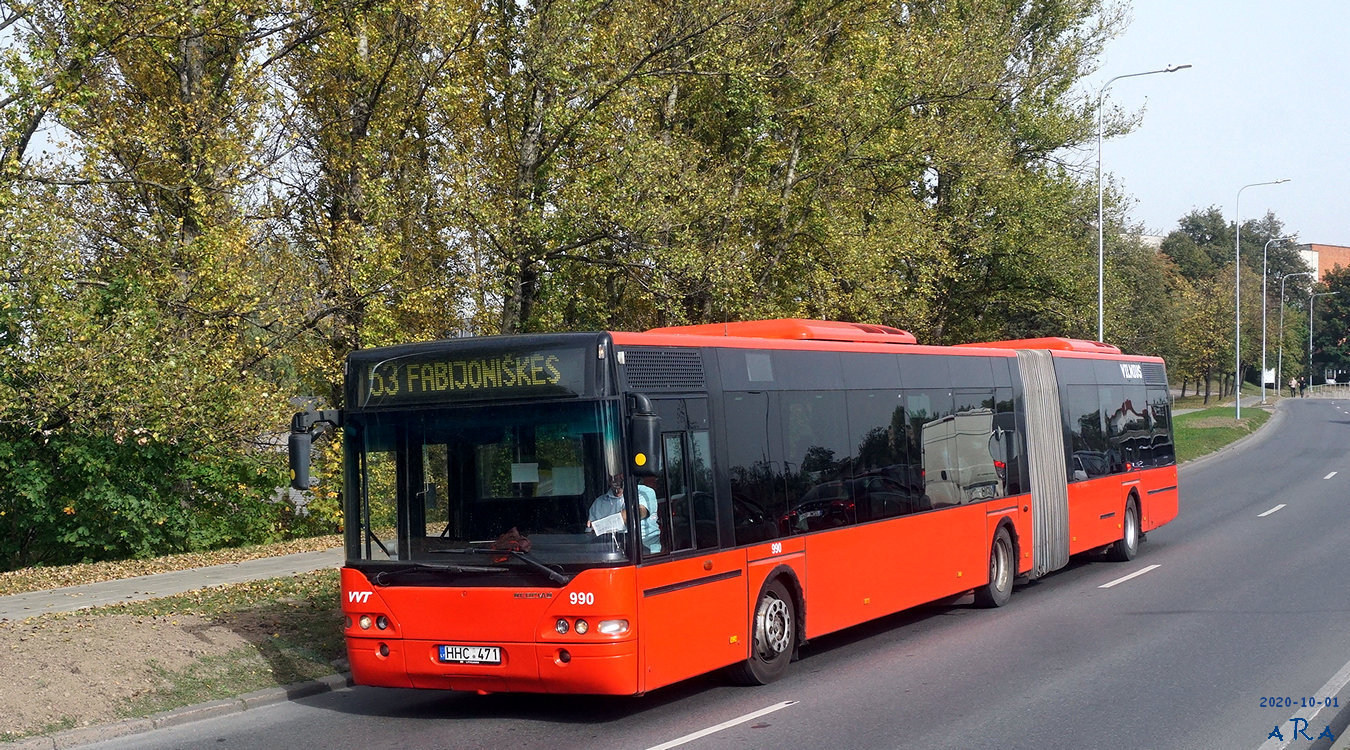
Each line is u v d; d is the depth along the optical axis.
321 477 23.88
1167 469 22.81
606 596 8.82
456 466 9.40
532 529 9.11
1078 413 18.94
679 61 24.22
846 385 12.60
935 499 14.20
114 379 19.41
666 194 23.28
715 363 10.45
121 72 23.23
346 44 22.62
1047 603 15.73
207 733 9.61
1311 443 53.97
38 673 10.19
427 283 22.20
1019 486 16.58
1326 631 12.58
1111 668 10.99
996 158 34.00
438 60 22.95
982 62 32.03
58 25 19.25
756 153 28.44
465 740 9.04
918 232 30.53
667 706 10.09
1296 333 122.56
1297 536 22.45
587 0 23.00
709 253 23.44
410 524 9.49
